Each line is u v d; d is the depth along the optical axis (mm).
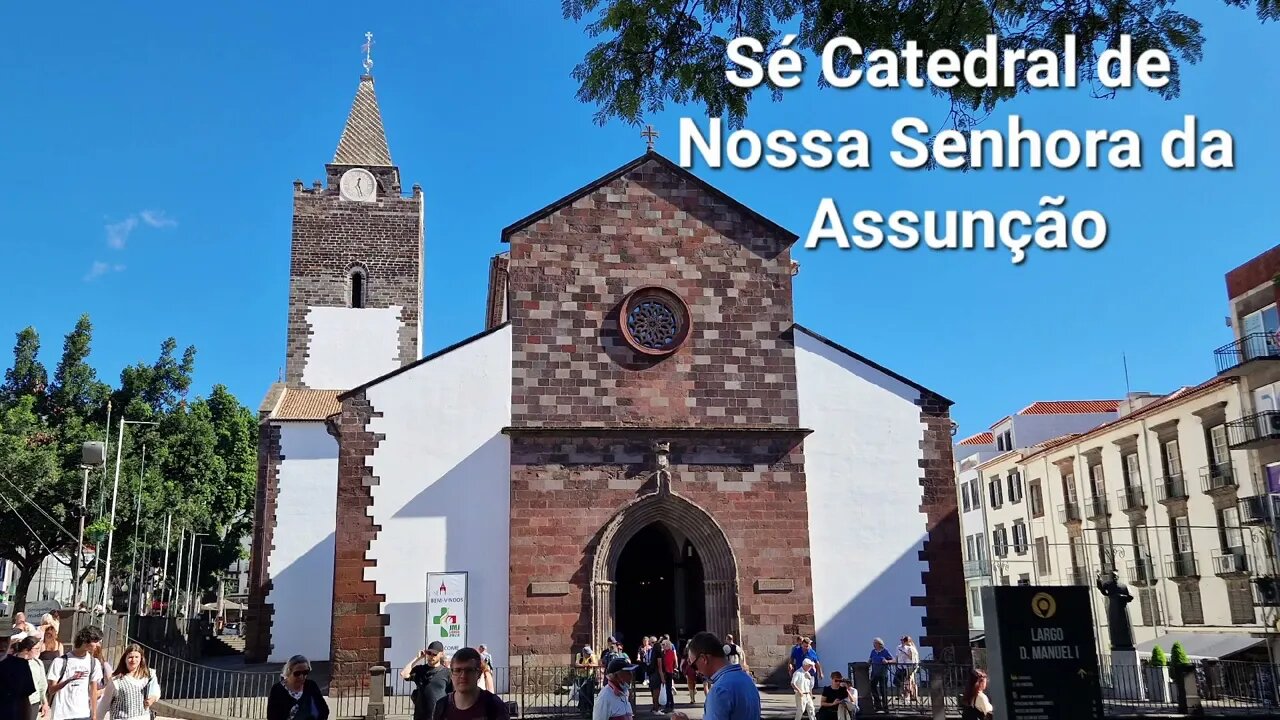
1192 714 26875
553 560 30984
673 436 32531
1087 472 53750
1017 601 14906
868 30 10938
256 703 29047
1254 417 40219
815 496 32906
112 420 62750
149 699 14555
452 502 31141
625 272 33656
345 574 30281
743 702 9109
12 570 66312
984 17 10695
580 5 11430
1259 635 40031
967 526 71500
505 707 9977
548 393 32344
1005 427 66750
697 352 33438
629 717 14992
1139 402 53531
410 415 31578
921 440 33719
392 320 56781
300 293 56469
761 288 34344
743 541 32062
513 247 33219
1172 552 46188
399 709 27422
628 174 34469
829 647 31672
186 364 66000
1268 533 39844
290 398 52031
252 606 45781
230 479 68938
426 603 30047
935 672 26469
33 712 14602
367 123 59938
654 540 38656
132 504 54594
